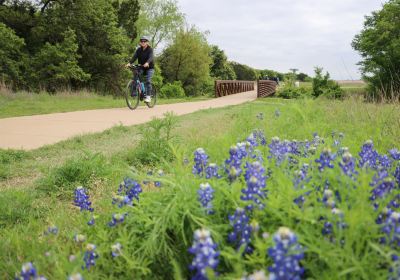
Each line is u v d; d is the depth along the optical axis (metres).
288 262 1.52
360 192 2.06
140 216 2.35
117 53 30.12
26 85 25.19
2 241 2.77
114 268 2.21
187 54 46.84
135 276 2.14
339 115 7.48
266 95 31.61
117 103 16.47
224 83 34.19
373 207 2.10
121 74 30.20
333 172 2.35
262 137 4.87
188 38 46.94
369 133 5.36
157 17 48.19
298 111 5.95
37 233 2.96
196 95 49.16
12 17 26.14
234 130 5.92
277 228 2.04
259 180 2.30
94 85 29.98
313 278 1.82
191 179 2.52
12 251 2.65
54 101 17.75
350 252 1.76
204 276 1.62
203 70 48.09
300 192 2.03
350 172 2.36
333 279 1.70
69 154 6.00
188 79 48.50
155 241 2.22
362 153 3.09
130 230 2.45
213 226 2.10
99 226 2.65
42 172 4.96
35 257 2.38
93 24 28.89
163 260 2.27
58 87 26.03
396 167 3.16
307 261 1.87
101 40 29.03
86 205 3.01
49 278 2.11
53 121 9.94
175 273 1.99
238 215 2.03
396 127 5.66
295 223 2.05
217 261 1.63
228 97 28.97
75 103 16.06
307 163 3.04
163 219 2.26
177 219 2.29
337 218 1.88
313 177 2.48
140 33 47.34
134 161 5.26
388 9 37.59
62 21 27.44
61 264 2.12
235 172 2.39
